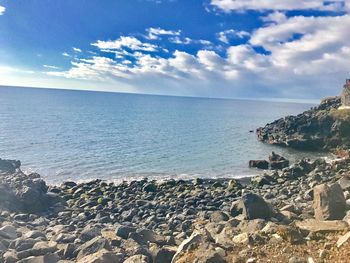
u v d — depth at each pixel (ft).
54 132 284.82
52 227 68.08
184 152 224.33
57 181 143.02
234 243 45.62
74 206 96.37
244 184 140.87
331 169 154.30
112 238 54.65
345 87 332.60
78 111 556.92
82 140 249.75
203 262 38.88
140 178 154.10
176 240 57.93
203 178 155.53
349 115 274.57
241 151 243.40
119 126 365.20
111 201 102.78
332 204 55.62
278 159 193.88
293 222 53.78
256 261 39.78
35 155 189.37
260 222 52.16
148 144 249.75
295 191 112.27
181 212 86.84
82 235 55.52
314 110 361.71
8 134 258.98
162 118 518.37
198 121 497.05
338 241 42.45
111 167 172.14
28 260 43.83
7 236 53.57
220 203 99.30
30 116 414.41
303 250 41.83
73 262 44.45
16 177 104.37
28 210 84.53
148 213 86.02
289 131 302.86
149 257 46.42
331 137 267.59
